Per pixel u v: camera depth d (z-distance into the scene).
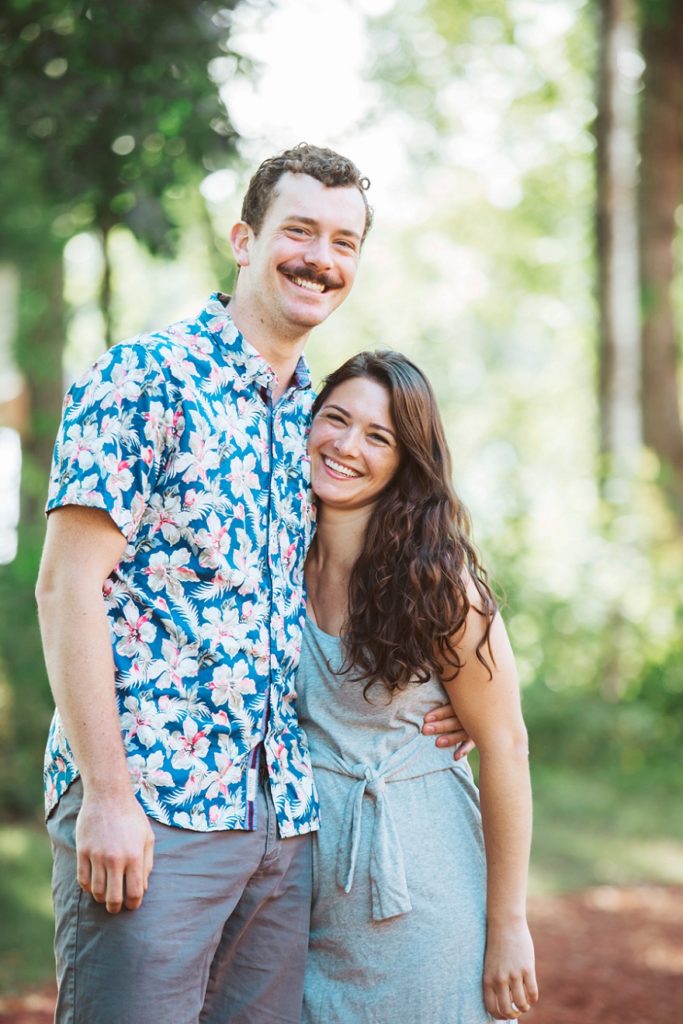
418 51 14.99
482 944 2.74
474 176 17.58
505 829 2.75
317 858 2.69
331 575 2.79
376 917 2.65
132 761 2.34
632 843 8.27
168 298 18.12
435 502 2.74
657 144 12.44
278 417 2.65
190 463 2.43
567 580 11.00
